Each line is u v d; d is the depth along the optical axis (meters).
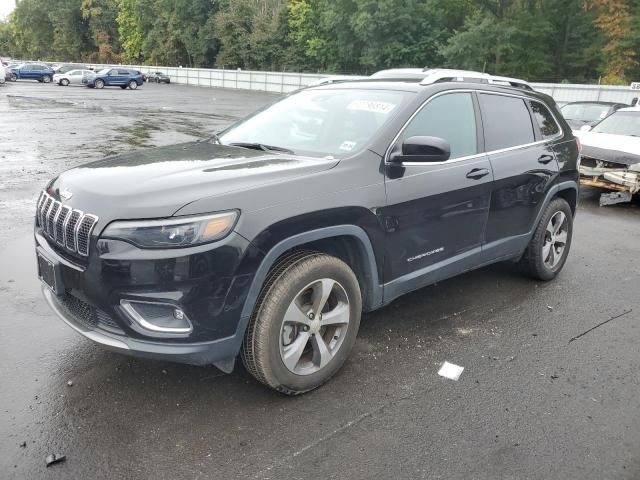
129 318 2.82
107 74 45.00
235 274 2.85
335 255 3.60
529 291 5.18
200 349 2.87
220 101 35.53
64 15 88.62
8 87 39.75
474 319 4.51
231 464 2.72
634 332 4.39
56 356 3.67
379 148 3.60
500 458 2.84
